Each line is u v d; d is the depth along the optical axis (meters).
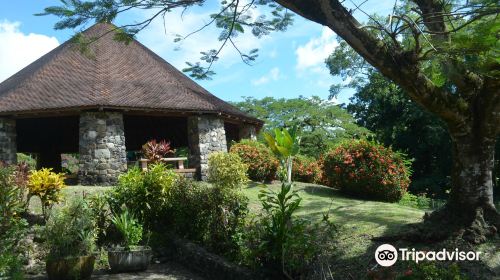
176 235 8.81
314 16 5.51
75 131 21.08
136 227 8.50
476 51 4.94
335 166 12.29
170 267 8.16
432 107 6.00
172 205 9.11
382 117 33.56
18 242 7.74
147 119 19.64
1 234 7.40
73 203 7.88
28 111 13.58
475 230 6.14
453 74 5.31
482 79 6.36
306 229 7.20
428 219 6.71
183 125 20.72
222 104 17.33
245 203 8.46
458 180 6.45
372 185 11.76
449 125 6.36
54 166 22.95
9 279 6.11
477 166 6.32
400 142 31.53
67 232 7.33
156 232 9.08
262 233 6.91
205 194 8.59
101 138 13.82
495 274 5.47
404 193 12.54
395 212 8.95
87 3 5.67
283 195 6.82
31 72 16.34
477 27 4.88
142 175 9.45
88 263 7.30
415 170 31.06
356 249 6.72
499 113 6.12
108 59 16.78
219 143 16.11
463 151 6.37
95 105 13.51
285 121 29.50
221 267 7.20
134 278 7.45
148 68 17.33
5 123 14.25
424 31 5.41
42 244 7.99
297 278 6.27
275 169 14.64
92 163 13.66
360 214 8.88
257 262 6.82
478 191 6.32
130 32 6.52
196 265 7.86
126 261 7.77
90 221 7.79
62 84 14.88
